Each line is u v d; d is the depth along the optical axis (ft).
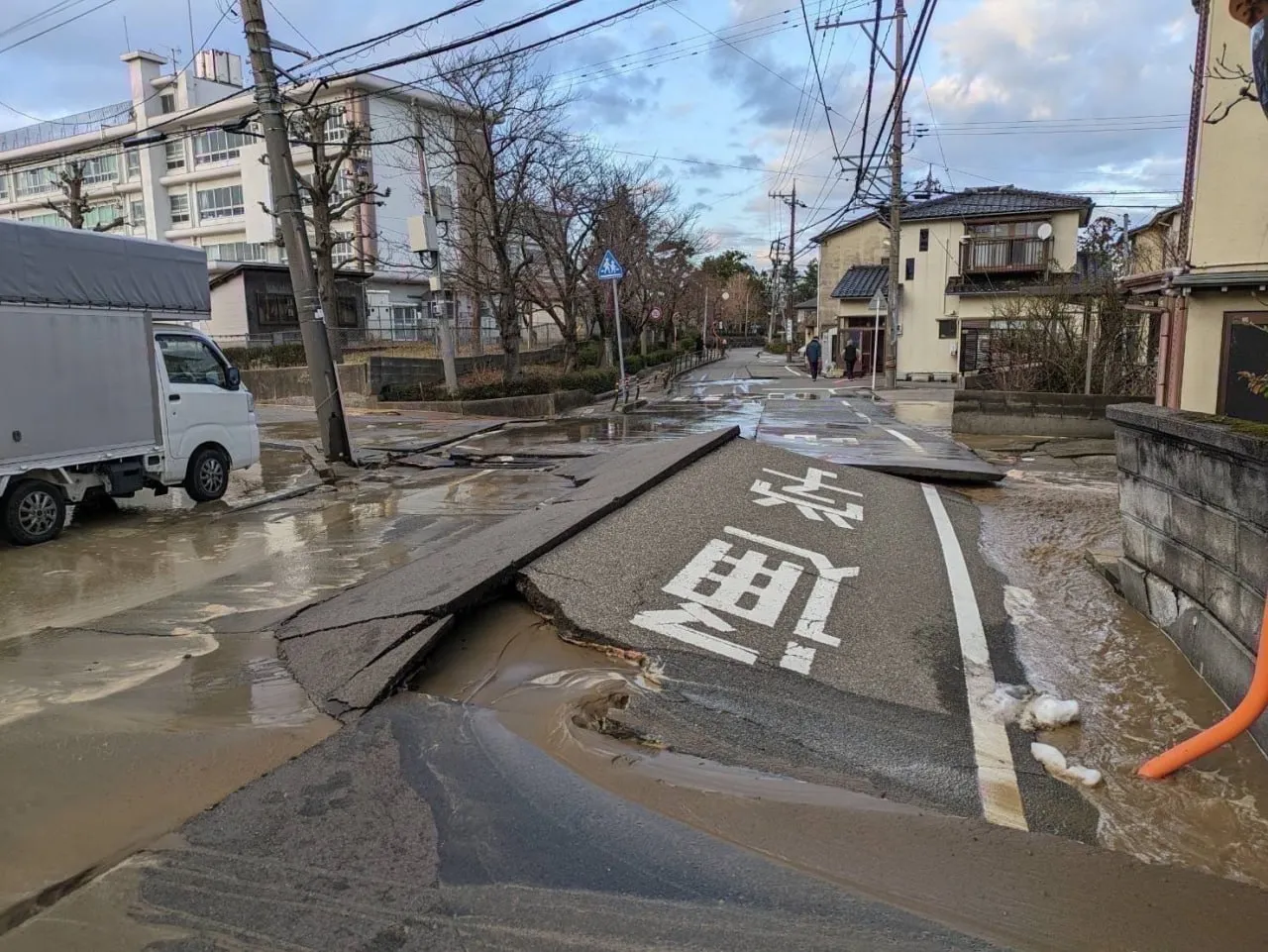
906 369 102.37
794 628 14.75
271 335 103.04
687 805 9.25
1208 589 13.26
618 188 81.61
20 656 14.23
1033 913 7.48
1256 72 8.08
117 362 25.38
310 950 6.84
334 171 74.59
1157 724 11.85
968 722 11.91
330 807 8.98
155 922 7.22
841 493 24.84
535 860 8.09
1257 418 32.40
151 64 150.71
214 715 11.50
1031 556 21.07
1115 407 17.20
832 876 7.97
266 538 23.88
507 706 11.75
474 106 62.64
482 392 63.36
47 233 23.12
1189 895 7.88
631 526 18.81
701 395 77.56
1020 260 94.99
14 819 8.91
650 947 6.89
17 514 22.79
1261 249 31.45
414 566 17.81
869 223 129.08
